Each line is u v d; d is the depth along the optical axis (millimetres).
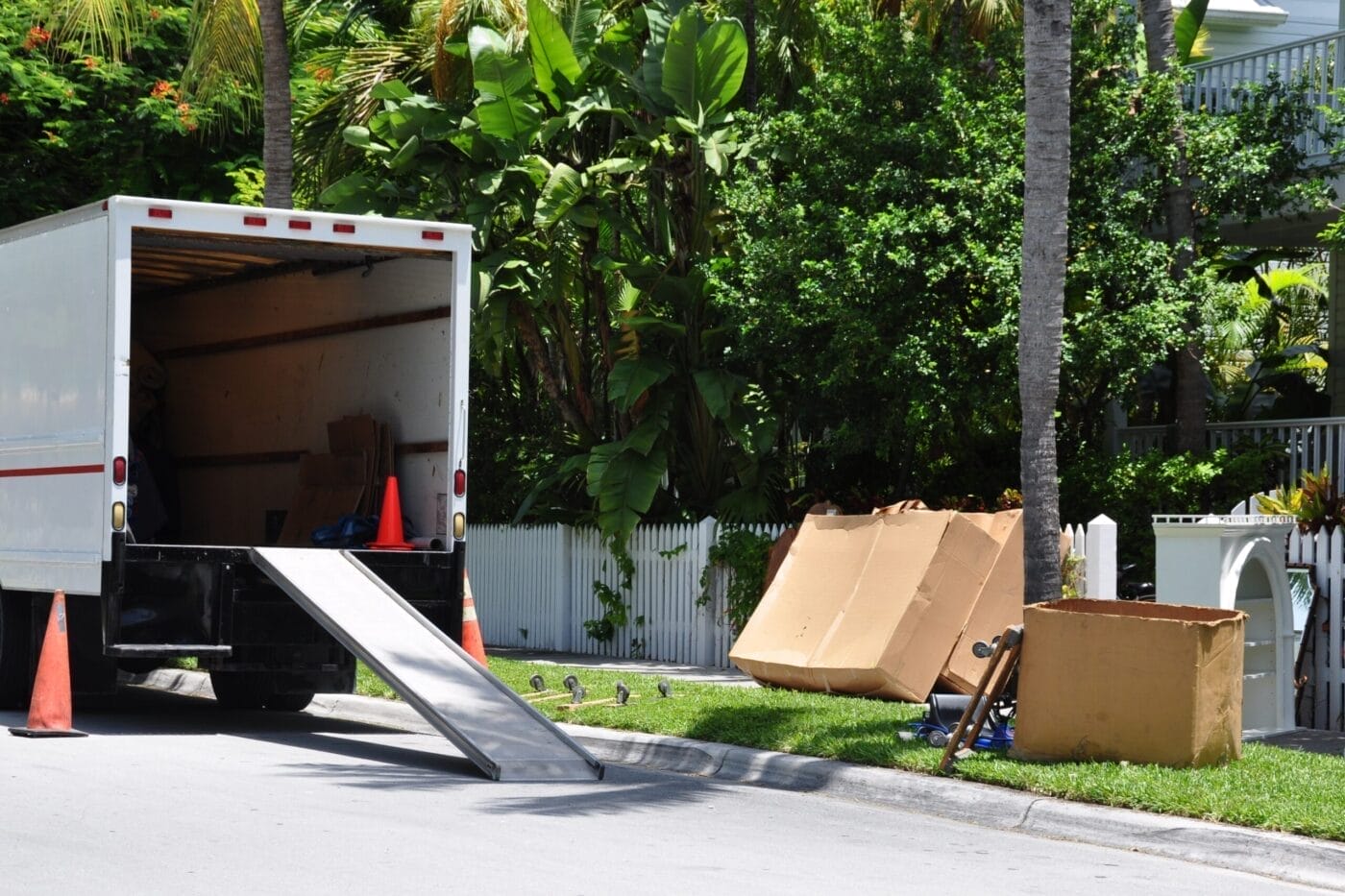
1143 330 18750
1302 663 15648
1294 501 17188
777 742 13547
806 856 9781
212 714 16781
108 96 32594
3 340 16359
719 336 22281
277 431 18812
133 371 20609
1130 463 20453
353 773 12438
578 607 23547
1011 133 19766
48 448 15234
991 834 10984
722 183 21672
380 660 13289
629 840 9984
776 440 23328
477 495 28031
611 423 25500
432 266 16297
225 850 9234
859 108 20766
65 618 14703
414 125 22688
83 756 13000
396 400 16875
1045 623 12250
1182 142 20859
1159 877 9664
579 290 26219
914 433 20281
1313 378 31312
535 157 22328
